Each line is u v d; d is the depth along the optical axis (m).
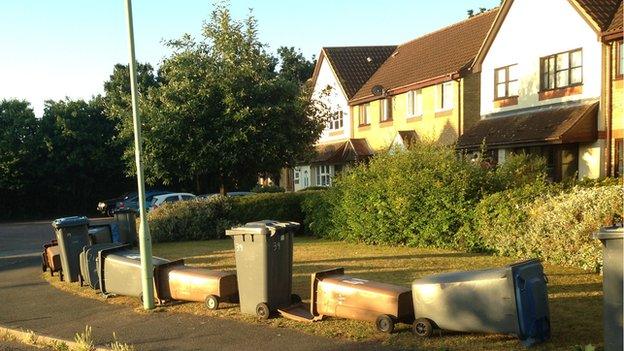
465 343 7.01
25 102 43.00
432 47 33.47
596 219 11.03
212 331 8.21
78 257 12.48
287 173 47.00
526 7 24.23
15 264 16.58
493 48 26.20
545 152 22.88
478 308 6.96
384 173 16.59
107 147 42.94
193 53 22.17
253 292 8.73
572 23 22.06
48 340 8.28
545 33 23.33
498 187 15.00
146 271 9.58
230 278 9.40
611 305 5.64
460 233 14.50
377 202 16.16
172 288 9.73
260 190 37.31
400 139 29.56
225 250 16.23
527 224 12.65
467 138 25.94
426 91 30.00
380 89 33.31
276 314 8.71
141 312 9.47
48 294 11.52
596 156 20.95
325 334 7.72
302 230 20.80
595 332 7.25
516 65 24.91
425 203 15.16
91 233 14.73
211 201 20.58
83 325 8.98
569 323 7.66
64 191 43.41
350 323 8.08
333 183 18.70
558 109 22.72
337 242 17.36
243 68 21.69
